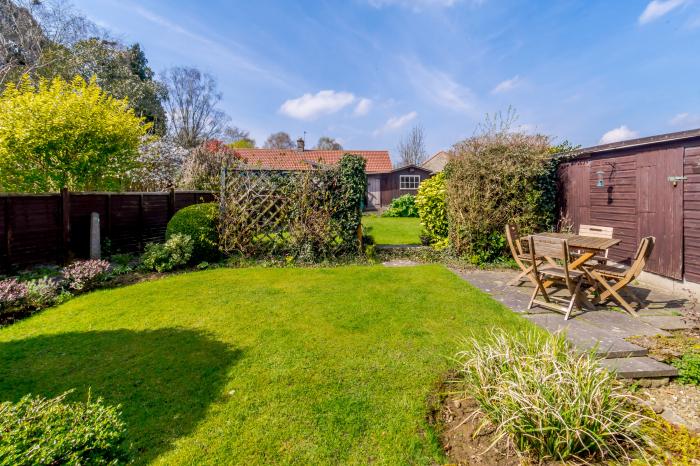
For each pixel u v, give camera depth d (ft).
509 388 6.65
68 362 9.51
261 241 23.24
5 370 9.08
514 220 21.61
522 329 11.27
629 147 17.56
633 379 8.55
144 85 67.72
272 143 144.87
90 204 22.48
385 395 7.93
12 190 23.66
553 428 5.97
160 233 28.89
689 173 14.85
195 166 41.73
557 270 14.05
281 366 9.23
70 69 52.11
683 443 6.42
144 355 9.91
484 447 6.40
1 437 4.28
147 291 16.03
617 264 18.69
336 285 16.98
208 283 17.43
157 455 6.18
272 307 13.79
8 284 13.37
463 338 10.59
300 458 6.14
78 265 16.70
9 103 22.03
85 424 4.83
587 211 20.72
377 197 75.10
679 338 10.53
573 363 7.21
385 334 11.19
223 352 10.05
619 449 6.19
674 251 15.51
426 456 6.21
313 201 23.18
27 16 48.91
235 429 6.86
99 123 24.17
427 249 25.62
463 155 22.62
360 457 6.17
